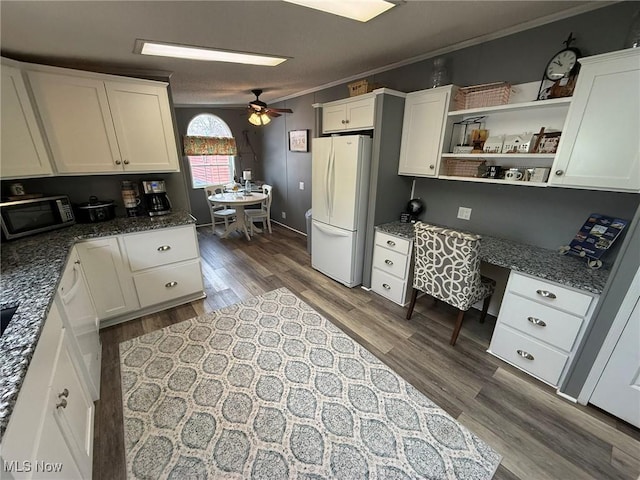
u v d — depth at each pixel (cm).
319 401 174
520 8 171
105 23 166
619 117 149
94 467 136
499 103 209
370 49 236
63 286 154
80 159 229
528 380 191
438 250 212
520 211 227
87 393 149
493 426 159
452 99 232
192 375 193
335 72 310
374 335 237
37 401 88
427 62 254
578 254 190
